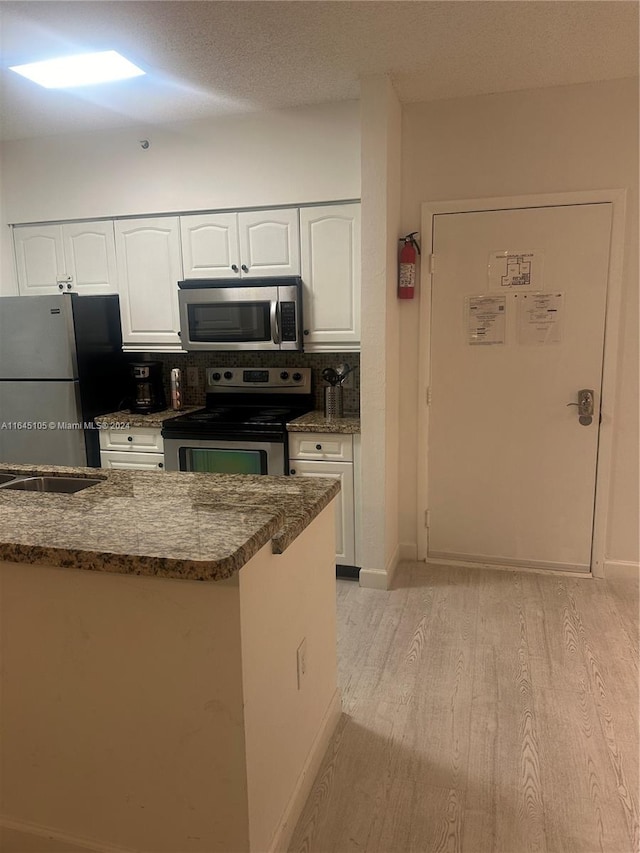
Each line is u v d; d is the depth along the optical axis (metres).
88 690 1.40
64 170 3.61
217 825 1.37
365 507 3.12
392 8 2.17
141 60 2.59
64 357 3.41
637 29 2.35
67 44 2.42
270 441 3.25
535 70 2.74
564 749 1.96
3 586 1.41
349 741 2.01
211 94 2.97
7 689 1.46
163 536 1.32
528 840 1.62
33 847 1.52
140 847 1.44
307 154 3.18
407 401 3.39
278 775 1.55
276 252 3.32
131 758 1.40
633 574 3.20
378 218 2.87
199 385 3.96
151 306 3.60
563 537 3.28
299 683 1.71
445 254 3.20
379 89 2.77
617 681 2.31
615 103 2.88
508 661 2.46
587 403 3.12
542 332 3.13
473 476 3.36
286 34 2.36
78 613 1.37
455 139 3.10
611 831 1.65
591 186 2.97
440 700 2.22
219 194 3.36
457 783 1.82
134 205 3.52
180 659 1.32
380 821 1.69
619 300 3.01
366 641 2.64
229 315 3.38
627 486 3.16
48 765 1.47
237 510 1.53
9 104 3.08
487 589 3.12
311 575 1.80
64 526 1.40
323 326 3.30
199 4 2.12
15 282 3.85
